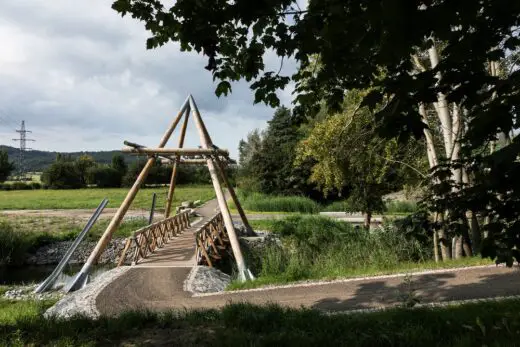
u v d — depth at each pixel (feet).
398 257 38.27
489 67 27.66
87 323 16.38
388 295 23.24
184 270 36.24
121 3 13.35
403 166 46.85
